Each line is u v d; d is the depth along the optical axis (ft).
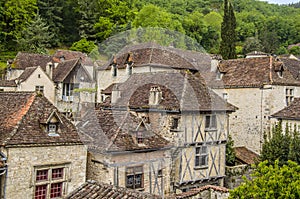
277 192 25.50
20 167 36.52
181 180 45.14
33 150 37.37
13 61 118.01
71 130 41.01
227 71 80.53
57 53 118.32
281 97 73.36
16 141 36.17
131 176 32.81
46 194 38.55
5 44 159.63
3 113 40.68
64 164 39.60
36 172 37.78
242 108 75.41
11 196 35.83
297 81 76.89
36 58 119.96
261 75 74.38
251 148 73.36
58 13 175.94
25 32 155.53
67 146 39.81
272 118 70.49
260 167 27.76
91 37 82.53
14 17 163.94
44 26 166.61
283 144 51.78
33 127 38.58
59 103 90.58
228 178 57.93
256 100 73.26
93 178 37.35
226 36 115.14
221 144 51.37
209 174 50.11
